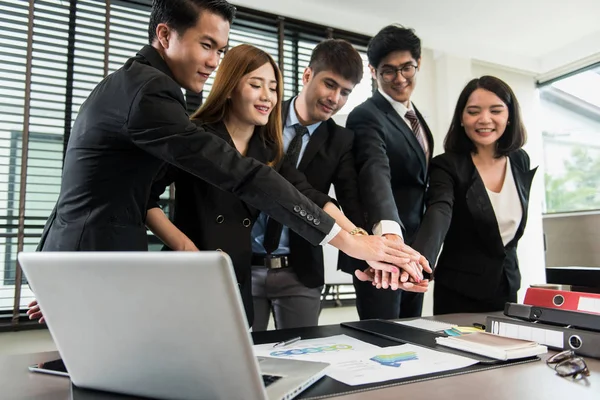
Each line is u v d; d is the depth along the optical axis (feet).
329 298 9.38
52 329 1.90
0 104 7.02
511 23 10.73
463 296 4.98
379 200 4.72
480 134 4.89
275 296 4.86
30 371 2.39
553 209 13.06
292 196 3.15
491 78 4.93
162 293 1.54
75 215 3.26
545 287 3.34
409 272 3.78
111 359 1.81
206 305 1.48
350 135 5.27
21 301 7.05
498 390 1.91
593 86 12.19
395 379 2.06
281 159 4.69
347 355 2.53
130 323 1.66
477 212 4.83
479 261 4.88
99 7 7.94
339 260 5.34
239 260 4.21
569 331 2.59
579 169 12.53
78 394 1.95
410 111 5.71
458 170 5.03
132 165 3.27
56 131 7.39
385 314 5.16
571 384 1.99
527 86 13.07
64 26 7.61
